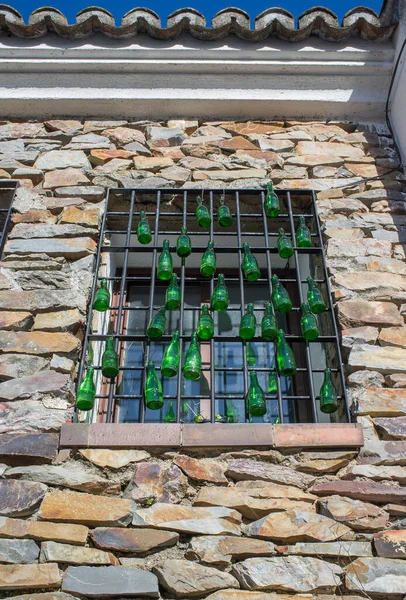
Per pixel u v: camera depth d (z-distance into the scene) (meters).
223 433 2.82
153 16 4.38
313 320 3.29
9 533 2.50
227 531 2.56
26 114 4.42
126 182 4.00
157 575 2.42
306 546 2.52
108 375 3.09
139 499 2.64
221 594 2.37
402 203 3.97
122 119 4.43
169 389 3.70
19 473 2.70
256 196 3.97
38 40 4.38
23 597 2.33
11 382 3.00
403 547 2.52
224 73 4.39
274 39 4.39
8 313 3.27
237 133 4.34
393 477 2.75
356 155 4.23
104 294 3.41
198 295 4.19
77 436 2.80
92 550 2.49
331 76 4.43
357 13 4.36
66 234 3.67
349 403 3.05
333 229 3.77
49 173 4.04
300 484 2.72
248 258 3.51
